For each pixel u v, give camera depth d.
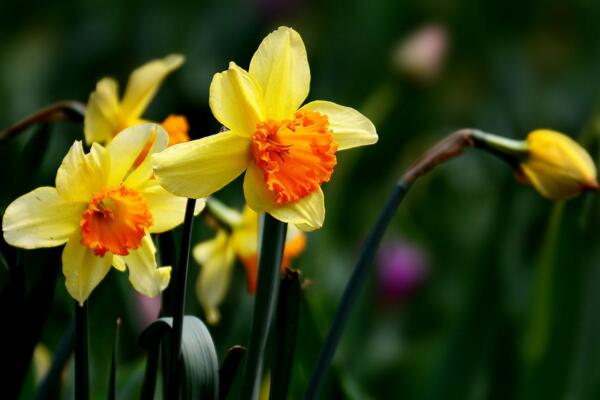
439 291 1.80
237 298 1.39
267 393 1.21
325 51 2.38
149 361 1.08
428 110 2.15
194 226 1.25
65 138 1.88
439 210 1.99
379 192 1.92
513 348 1.36
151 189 1.05
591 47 2.36
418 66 1.78
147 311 1.38
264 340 1.07
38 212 1.03
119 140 1.04
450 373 1.35
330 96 2.30
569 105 2.32
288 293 1.08
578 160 1.15
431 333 1.72
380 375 1.66
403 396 1.61
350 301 1.12
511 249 1.43
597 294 1.46
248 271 1.20
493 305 1.34
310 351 1.22
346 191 1.84
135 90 1.14
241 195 1.77
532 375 1.34
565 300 1.33
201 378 1.05
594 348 1.44
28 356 1.09
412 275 1.76
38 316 1.09
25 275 1.10
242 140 1.05
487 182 2.07
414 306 1.78
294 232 1.20
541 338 1.34
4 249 1.08
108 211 1.04
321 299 1.41
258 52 1.05
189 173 1.03
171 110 2.35
